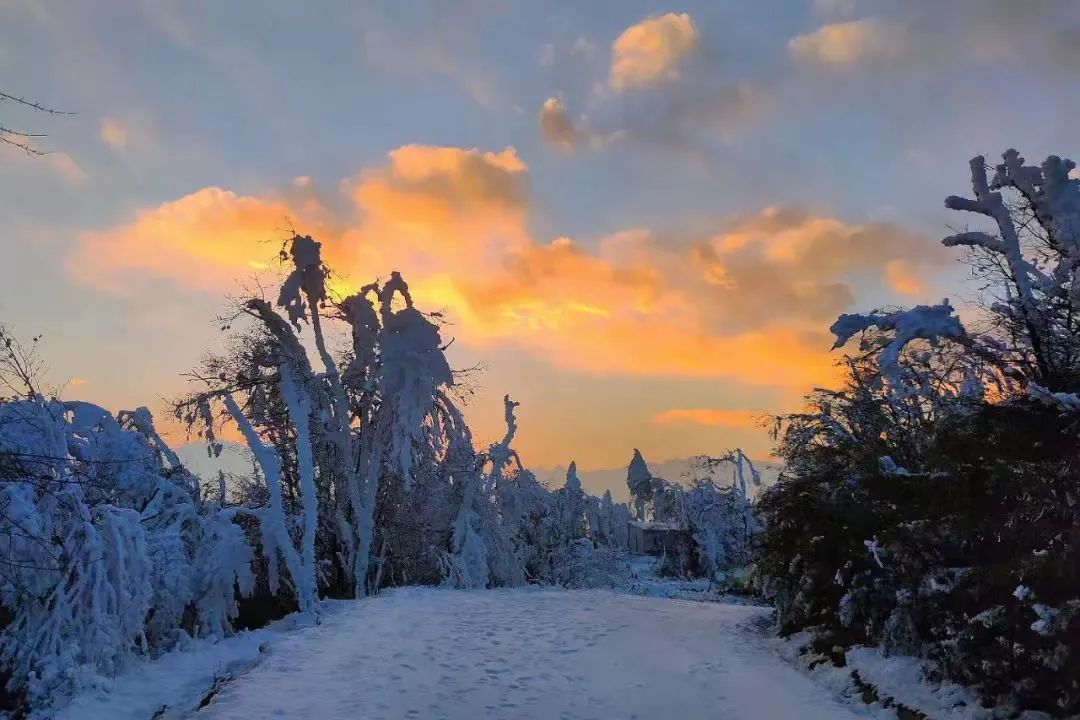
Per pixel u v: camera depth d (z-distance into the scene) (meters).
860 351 12.57
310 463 17.88
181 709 9.34
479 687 9.74
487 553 24.11
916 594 9.57
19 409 11.72
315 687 9.58
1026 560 7.76
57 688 9.95
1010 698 7.54
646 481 42.12
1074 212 9.73
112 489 14.80
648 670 10.66
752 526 28.70
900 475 10.47
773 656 11.57
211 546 15.09
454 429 24.84
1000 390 10.72
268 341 21.38
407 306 21.47
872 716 8.44
